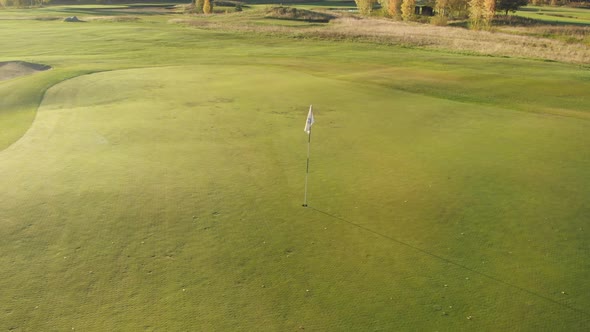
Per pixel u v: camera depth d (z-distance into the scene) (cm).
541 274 747
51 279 718
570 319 641
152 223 889
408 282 719
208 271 740
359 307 658
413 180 1109
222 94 1994
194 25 5744
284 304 662
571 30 5519
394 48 4031
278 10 6869
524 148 1352
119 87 2153
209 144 1349
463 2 6900
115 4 12144
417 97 2017
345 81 2339
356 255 794
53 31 5244
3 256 779
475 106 1875
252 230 870
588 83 2448
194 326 615
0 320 625
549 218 935
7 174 1115
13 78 2611
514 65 3069
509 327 623
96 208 944
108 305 657
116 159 1221
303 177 1119
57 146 1328
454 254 802
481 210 965
